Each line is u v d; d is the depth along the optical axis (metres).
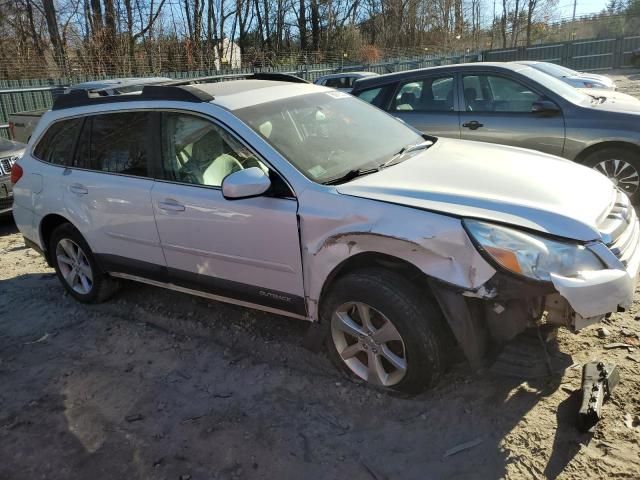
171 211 3.78
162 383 3.59
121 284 4.86
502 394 3.12
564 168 3.51
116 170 4.20
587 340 3.53
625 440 2.69
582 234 2.74
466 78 6.69
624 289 2.72
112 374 3.74
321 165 3.44
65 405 3.45
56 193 4.59
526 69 6.54
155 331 4.27
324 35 34.81
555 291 2.66
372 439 2.92
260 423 3.12
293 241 3.26
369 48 33.81
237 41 32.22
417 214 2.87
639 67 28.94
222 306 4.54
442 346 2.98
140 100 4.09
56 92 14.91
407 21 39.47
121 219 4.14
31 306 4.96
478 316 2.88
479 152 3.80
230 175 3.21
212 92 3.97
